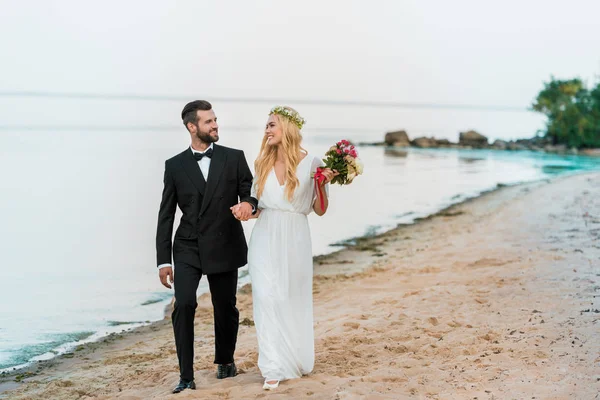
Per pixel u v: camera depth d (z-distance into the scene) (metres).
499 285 8.30
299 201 5.27
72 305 9.04
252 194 5.41
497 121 82.25
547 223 13.73
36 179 22.41
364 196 20.31
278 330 5.18
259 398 4.81
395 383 5.02
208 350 6.80
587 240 11.42
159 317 8.54
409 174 27.23
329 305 8.38
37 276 10.60
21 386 6.17
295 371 5.26
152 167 26.33
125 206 17.80
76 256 12.05
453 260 10.62
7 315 8.56
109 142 36.72
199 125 5.33
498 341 5.97
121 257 12.05
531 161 35.09
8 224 15.05
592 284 7.97
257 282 5.23
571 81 47.41
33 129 44.50
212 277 5.41
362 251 12.31
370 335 6.57
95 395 5.70
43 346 7.41
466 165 31.97
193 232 5.33
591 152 43.53
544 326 6.29
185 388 5.19
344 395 4.69
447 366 5.38
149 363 6.65
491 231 13.31
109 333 7.88
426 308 7.48
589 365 5.10
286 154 5.23
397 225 15.14
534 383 4.79
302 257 5.29
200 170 5.33
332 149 5.28
